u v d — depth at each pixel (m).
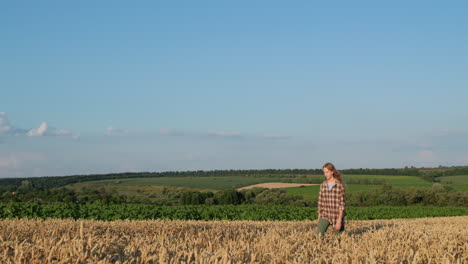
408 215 46.62
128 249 5.94
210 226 13.51
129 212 27.73
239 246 6.72
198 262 5.22
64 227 10.52
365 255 6.37
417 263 6.41
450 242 8.79
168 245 6.44
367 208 52.12
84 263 5.02
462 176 120.69
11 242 5.95
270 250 6.55
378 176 122.06
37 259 4.98
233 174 141.25
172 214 28.80
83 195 69.25
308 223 17.83
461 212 51.41
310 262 6.01
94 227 10.63
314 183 108.50
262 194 77.69
